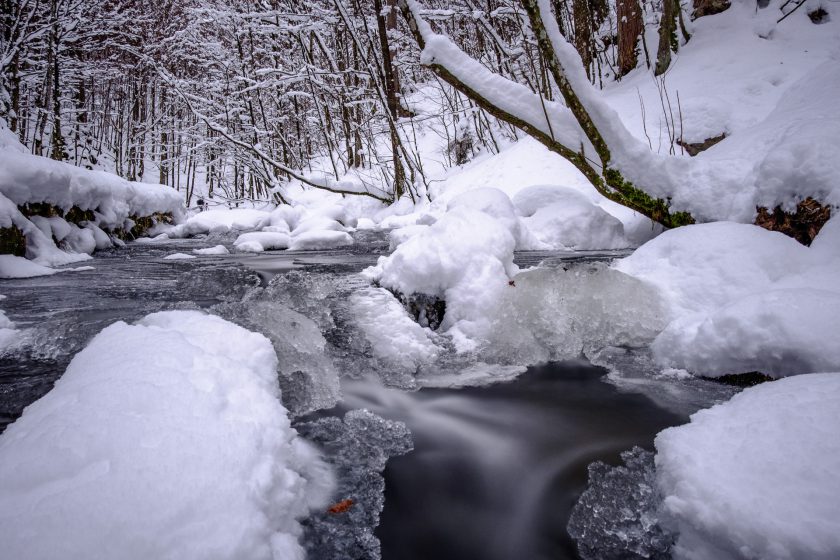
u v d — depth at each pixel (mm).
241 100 14398
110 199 7840
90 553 896
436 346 2785
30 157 5566
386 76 10406
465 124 12586
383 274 3361
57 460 1117
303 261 5738
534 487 1620
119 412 1327
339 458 1746
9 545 885
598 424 2020
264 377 1965
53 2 11492
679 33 9055
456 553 1339
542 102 3801
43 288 4090
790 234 3020
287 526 1257
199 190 24922
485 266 3041
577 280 3010
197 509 1048
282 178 16453
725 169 3768
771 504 1121
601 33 11859
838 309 1956
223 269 5164
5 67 11414
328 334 2842
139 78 19594
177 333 2029
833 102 3533
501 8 9164
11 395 1993
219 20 12531
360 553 1270
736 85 7008
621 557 1269
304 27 10922
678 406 2082
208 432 1334
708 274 2729
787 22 8031
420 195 10258
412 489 1597
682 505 1252
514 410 2172
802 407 1399
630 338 2740
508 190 8008
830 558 975
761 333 2049
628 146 3941
